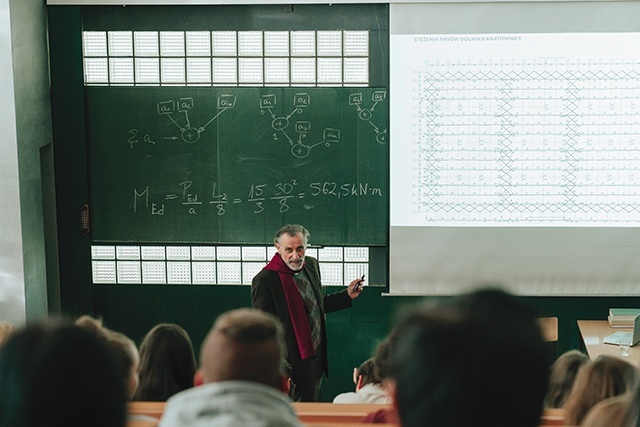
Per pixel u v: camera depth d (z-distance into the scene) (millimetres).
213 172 6406
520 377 727
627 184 6152
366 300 6461
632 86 6051
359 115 6262
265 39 6242
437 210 6273
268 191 6406
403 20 6082
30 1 6004
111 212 6504
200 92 6328
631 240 6215
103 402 745
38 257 6203
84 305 6617
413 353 738
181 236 6504
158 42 6301
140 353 3006
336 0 6090
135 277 6594
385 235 6383
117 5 6250
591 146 6121
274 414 997
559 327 6367
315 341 5172
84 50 6328
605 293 6289
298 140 6328
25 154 5941
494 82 6090
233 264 6527
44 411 731
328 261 6445
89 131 6414
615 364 2500
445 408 723
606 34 6008
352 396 3686
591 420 1674
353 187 6340
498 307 770
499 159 6184
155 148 6410
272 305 5047
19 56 5824
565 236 6234
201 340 6641
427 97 6160
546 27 6023
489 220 6254
